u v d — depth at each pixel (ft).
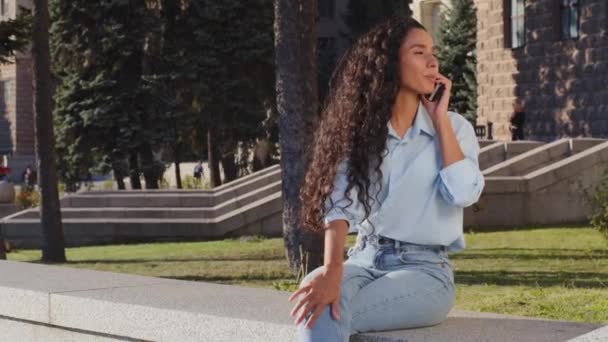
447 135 15.08
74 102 118.73
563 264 43.78
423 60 14.92
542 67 100.68
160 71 117.39
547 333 15.03
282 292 20.07
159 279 22.26
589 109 94.22
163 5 116.57
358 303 14.78
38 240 73.10
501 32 107.45
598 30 92.99
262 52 115.75
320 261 42.55
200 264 50.90
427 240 15.29
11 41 56.44
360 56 15.05
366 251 15.53
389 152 15.02
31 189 118.42
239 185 82.79
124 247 65.92
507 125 106.83
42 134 58.03
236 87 117.39
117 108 118.01
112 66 117.91
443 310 15.38
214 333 17.11
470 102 152.35
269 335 16.30
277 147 126.21
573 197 66.08
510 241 55.01
